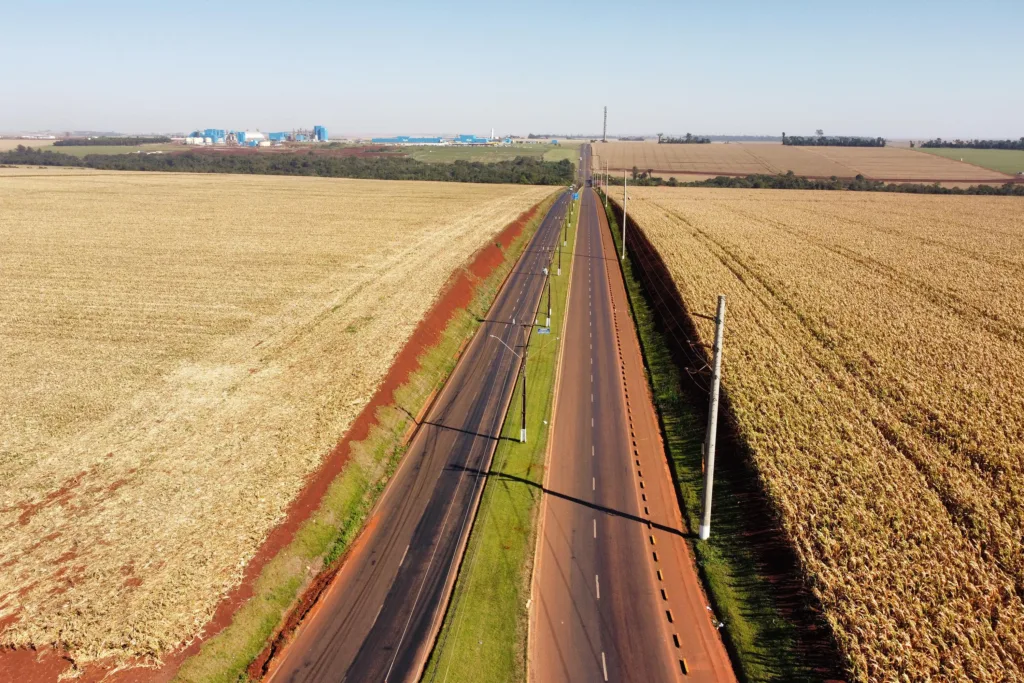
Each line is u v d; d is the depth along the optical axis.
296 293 61.62
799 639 23.31
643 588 27.00
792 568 26.23
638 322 63.22
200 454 33.28
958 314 54.94
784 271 71.12
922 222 112.06
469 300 65.81
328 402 39.06
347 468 33.72
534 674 22.77
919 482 29.83
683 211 131.00
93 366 43.94
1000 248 84.94
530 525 30.95
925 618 22.45
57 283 63.81
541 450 38.03
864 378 41.22
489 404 44.16
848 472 30.91
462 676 22.66
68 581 24.72
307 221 106.94
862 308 56.34
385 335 49.97
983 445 32.25
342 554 29.11
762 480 31.08
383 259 76.50
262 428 35.97
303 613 25.66
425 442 38.88
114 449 33.62
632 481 35.06
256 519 28.53
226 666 22.55
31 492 29.84
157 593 24.36
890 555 25.42
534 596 26.47
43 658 21.70
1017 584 23.94
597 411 43.50
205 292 61.59
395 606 25.95
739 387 40.50
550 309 63.69
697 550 29.30
